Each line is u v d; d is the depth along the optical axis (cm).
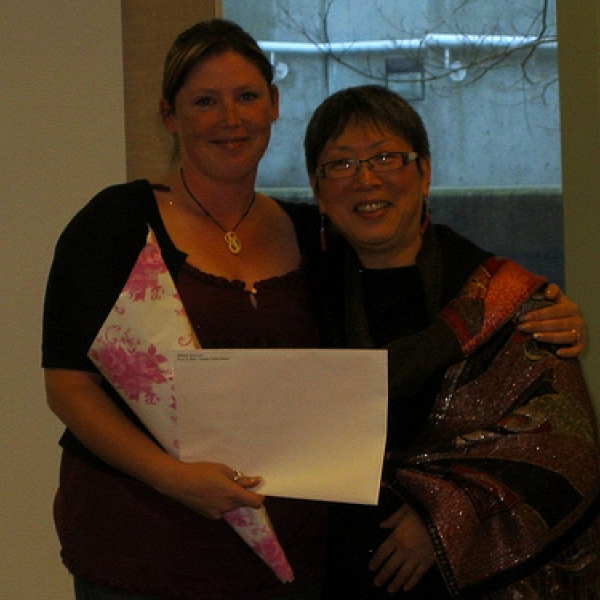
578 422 195
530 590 192
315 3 391
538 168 413
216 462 190
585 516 192
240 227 223
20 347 301
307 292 222
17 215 299
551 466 190
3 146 297
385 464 200
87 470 210
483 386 198
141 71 309
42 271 301
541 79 408
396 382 194
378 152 203
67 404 201
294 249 230
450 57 404
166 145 310
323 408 185
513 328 200
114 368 196
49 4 296
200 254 214
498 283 201
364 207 204
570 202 376
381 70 400
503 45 405
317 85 395
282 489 186
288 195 395
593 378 370
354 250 217
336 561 209
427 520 189
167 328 194
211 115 211
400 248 210
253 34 386
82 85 299
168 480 187
